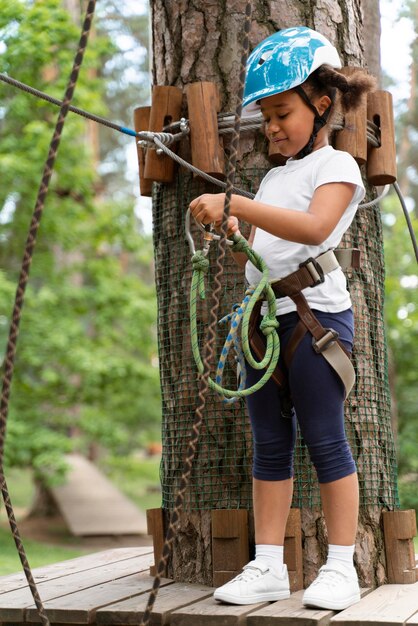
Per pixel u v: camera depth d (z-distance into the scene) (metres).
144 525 10.00
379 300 2.81
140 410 13.88
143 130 2.83
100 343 10.07
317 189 2.14
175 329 2.76
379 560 2.57
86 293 9.71
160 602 2.27
